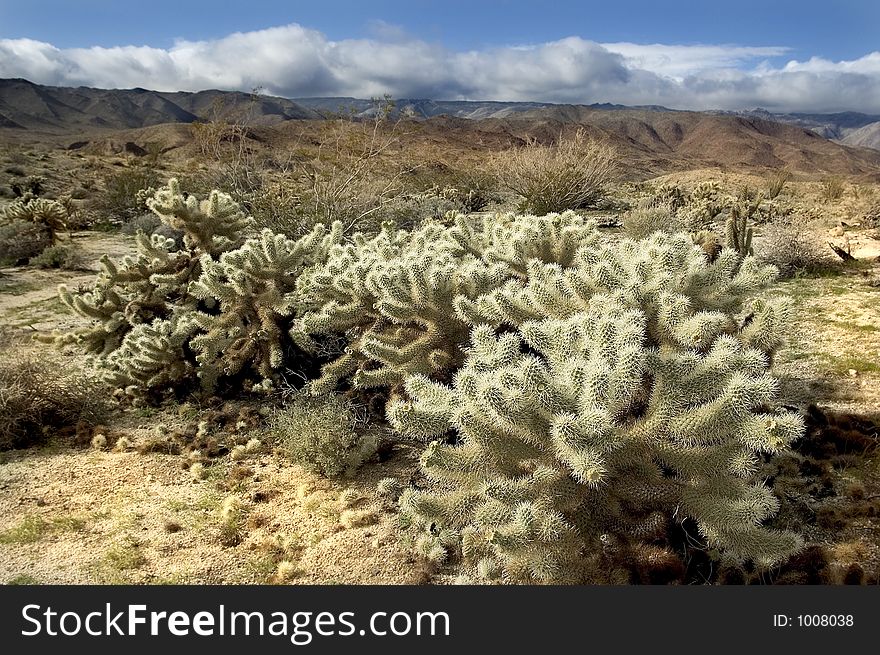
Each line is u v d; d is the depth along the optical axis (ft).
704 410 8.91
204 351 17.87
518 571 9.50
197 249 21.83
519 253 17.58
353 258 18.13
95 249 45.83
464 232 19.95
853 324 22.47
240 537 12.34
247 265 18.39
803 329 21.95
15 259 42.37
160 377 18.43
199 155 49.16
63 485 14.17
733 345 9.66
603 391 8.58
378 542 12.06
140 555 11.66
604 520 9.55
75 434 16.80
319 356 18.72
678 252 13.38
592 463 7.94
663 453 9.29
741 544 8.70
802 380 17.79
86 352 21.42
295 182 41.22
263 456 15.64
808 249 32.83
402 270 14.94
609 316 10.05
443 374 15.84
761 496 8.87
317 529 12.58
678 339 11.27
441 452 9.86
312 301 17.75
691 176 132.57
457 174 66.33
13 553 11.68
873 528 11.32
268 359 18.72
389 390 17.44
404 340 16.12
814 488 12.54
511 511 8.79
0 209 56.24
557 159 53.62
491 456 9.73
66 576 11.05
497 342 11.08
